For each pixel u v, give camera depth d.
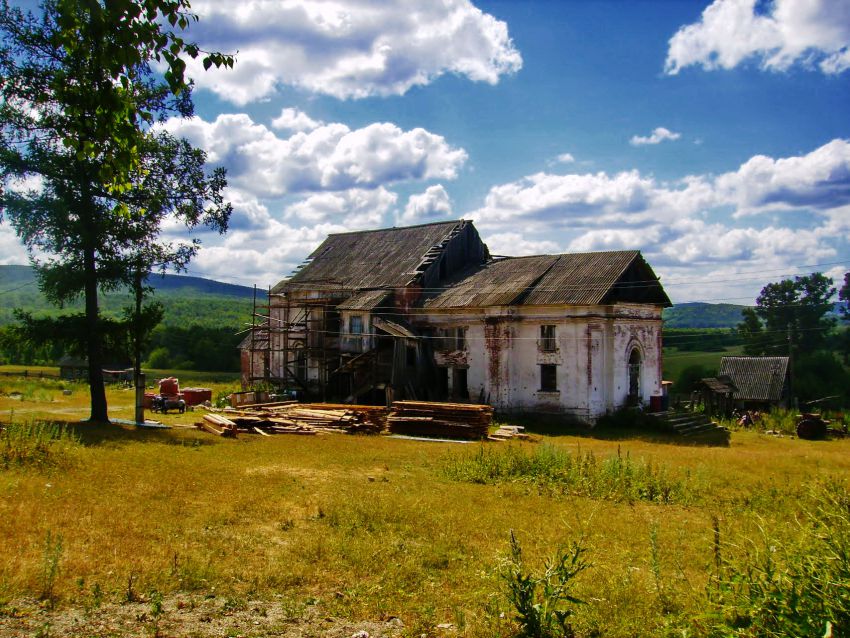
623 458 20.67
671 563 9.93
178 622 7.21
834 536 6.59
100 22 6.89
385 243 46.91
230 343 94.44
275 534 11.07
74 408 36.09
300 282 46.47
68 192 24.22
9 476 14.01
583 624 7.35
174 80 7.26
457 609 7.99
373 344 38.03
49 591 7.67
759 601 5.97
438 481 17.11
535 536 11.41
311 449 22.38
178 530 10.80
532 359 35.78
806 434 35.28
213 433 25.69
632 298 36.75
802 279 74.00
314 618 7.62
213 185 27.52
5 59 21.59
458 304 37.53
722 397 46.25
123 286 27.69
